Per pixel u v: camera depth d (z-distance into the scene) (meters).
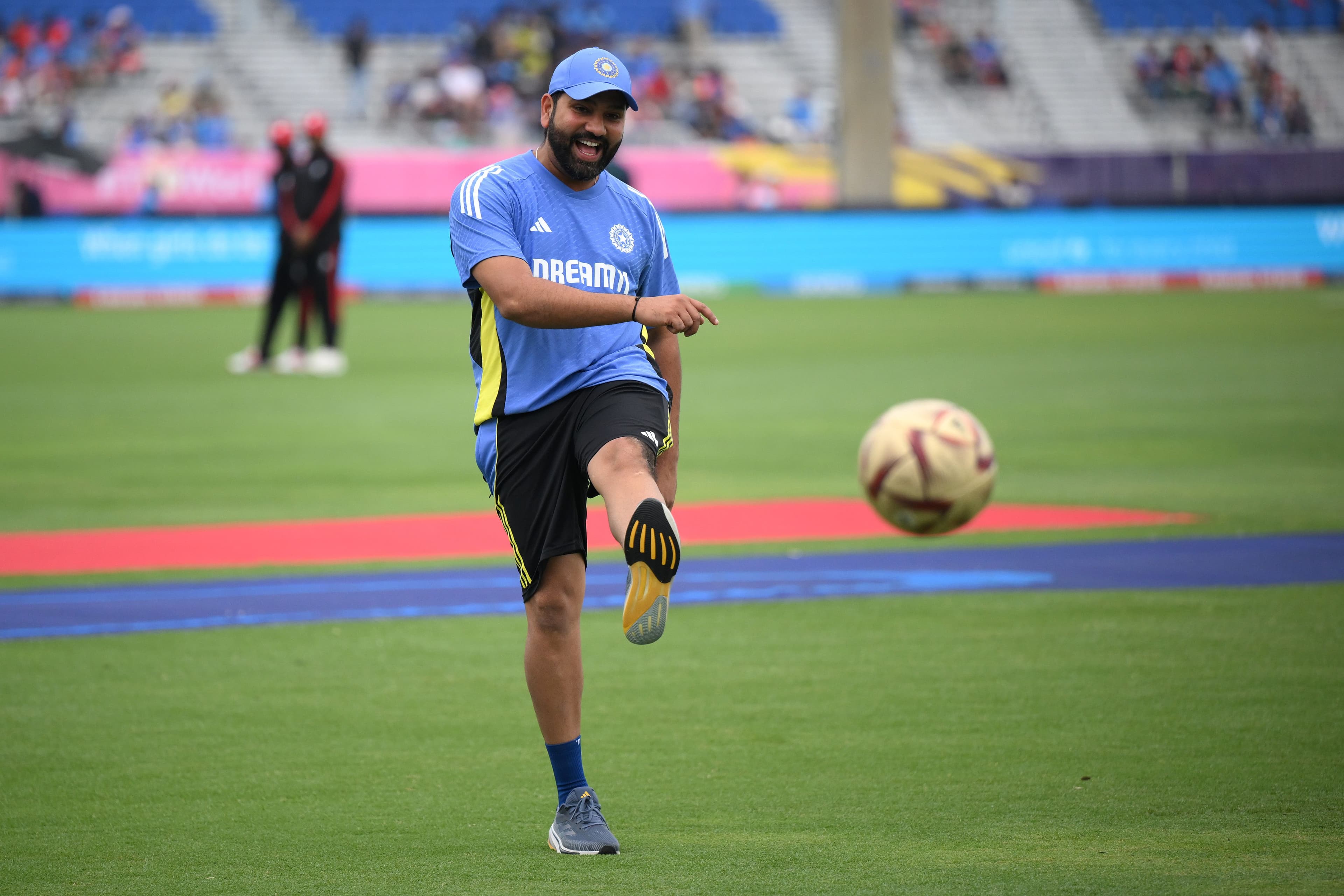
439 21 146.38
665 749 19.08
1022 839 15.52
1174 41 152.62
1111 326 88.94
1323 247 121.19
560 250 16.06
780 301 108.88
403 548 33.53
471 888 14.22
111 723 20.42
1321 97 149.88
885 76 119.00
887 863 14.79
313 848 15.48
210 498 40.12
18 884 14.48
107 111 132.25
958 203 127.56
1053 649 24.05
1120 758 18.41
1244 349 76.44
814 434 51.41
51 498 40.16
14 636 25.59
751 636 25.33
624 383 15.84
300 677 22.88
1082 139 144.25
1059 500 38.66
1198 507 37.31
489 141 135.00
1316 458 45.09
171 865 15.01
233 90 136.75
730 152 123.69
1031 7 153.50
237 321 97.81
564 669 15.51
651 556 14.06
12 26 137.38
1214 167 128.38
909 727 19.91
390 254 112.62
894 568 30.91
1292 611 26.39
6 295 108.94
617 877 14.47
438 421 55.19
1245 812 16.33
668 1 151.62
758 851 15.23
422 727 20.25
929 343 81.00
